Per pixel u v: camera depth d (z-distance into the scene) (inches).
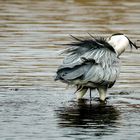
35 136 484.4
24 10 1137.4
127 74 716.0
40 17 1071.0
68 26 993.5
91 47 605.0
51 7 1178.6
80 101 605.9
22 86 652.1
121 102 604.1
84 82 593.3
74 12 1123.9
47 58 789.9
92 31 945.5
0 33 941.2
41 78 689.6
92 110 570.6
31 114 547.8
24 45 863.1
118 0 1266.0
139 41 874.1
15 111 555.8
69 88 648.4
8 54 807.1
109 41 631.2
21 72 714.8
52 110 565.0
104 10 1146.7
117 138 481.7
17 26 994.7
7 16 1076.5
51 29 970.7
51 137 482.3
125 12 1127.0
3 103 582.9
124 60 784.3
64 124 520.4
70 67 585.9
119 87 661.3
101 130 504.1
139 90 651.5
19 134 488.7
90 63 593.6
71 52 608.4
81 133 494.3
